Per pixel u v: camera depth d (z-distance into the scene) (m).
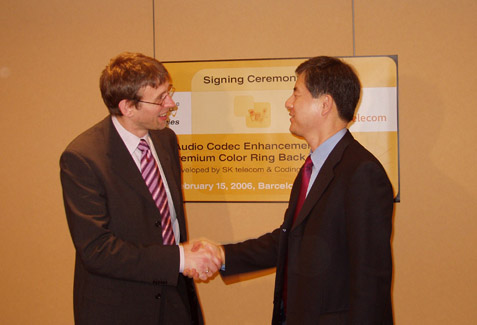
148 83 1.51
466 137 2.24
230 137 2.34
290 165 2.32
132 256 1.44
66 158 1.49
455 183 2.26
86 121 2.41
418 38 2.24
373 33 2.26
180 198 1.75
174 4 2.34
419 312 2.31
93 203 1.45
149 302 1.51
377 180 1.22
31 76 2.42
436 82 2.24
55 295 2.48
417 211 2.28
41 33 2.40
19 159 2.45
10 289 2.50
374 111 2.25
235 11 2.31
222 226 2.38
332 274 1.25
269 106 2.31
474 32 2.21
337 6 2.26
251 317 2.39
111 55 2.38
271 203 2.35
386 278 1.18
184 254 1.51
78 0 2.38
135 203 1.52
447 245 2.28
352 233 1.20
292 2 2.28
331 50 2.27
